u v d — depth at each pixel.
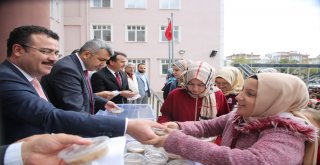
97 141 0.81
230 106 2.55
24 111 1.26
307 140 1.06
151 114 2.17
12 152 0.79
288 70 5.34
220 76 2.60
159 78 18.75
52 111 1.24
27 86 1.36
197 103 2.08
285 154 0.99
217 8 18.70
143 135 1.15
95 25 18.22
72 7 17.72
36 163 0.77
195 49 18.81
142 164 1.08
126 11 18.31
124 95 3.11
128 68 5.40
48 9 2.86
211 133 1.55
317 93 3.61
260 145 1.03
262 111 1.15
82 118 1.20
